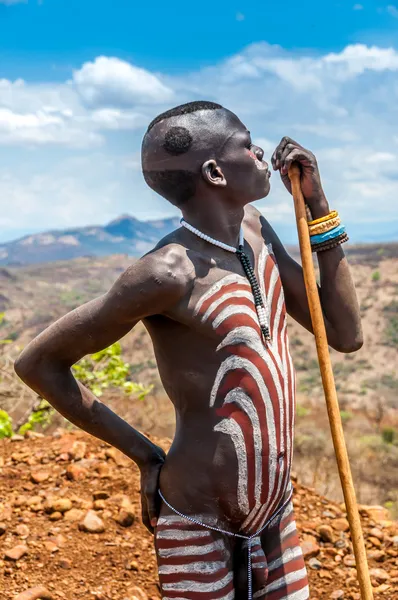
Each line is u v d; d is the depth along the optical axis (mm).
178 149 2764
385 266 95125
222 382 2750
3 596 4133
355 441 21953
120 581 4379
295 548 3002
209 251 2805
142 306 2699
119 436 2961
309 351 49875
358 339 3078
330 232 2984
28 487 5133
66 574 4367
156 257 2721
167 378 2865
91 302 2785
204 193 2793
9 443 5848
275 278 2973
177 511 2854
